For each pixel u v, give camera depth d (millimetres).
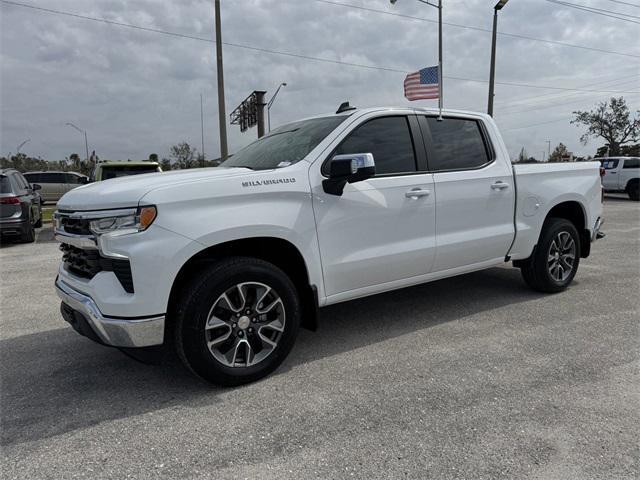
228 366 3102
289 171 3350
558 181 5059
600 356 3504
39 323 4676
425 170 4078
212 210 2996
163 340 2908
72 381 3346
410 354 3650
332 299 3619
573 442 2447
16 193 10453
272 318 3314
